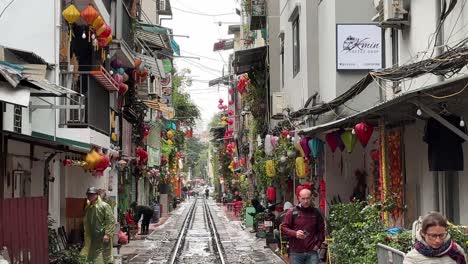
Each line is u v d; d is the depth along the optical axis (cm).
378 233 1009
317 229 1023
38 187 1515
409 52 1295
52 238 1293
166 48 3275
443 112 970
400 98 909
